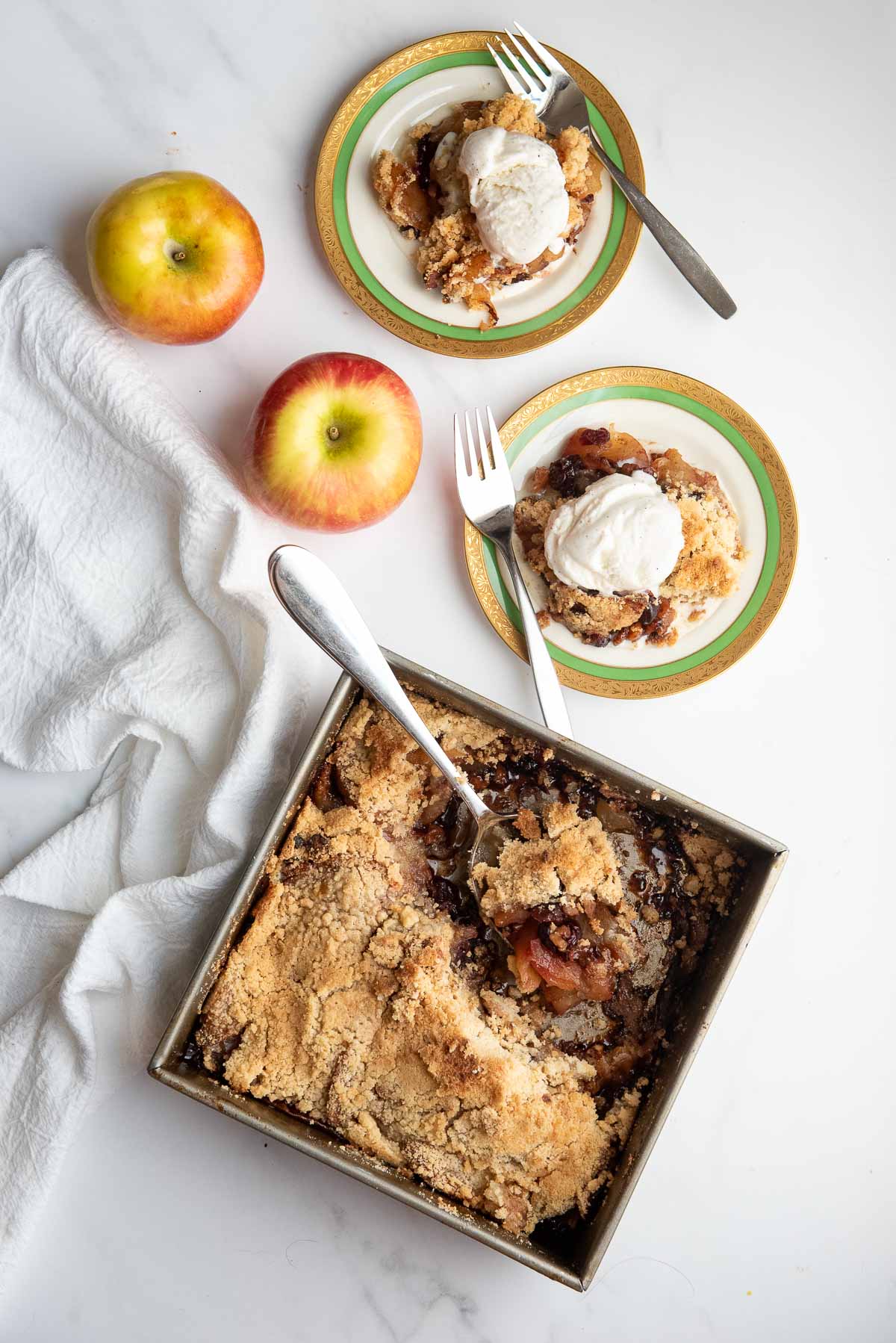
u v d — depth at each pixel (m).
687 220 0.96
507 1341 0.93
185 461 0.92
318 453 0.90
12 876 0.93
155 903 0.90
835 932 0.95
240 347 0.95
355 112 0.94
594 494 0.92
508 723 0.87
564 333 0.94
